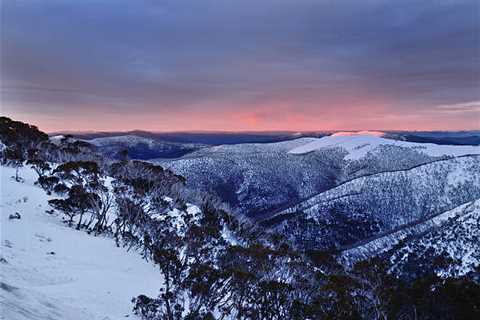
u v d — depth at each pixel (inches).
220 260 1194.6
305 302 1053.2
